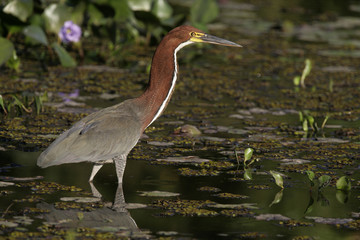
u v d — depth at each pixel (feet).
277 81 58.39
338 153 36.96
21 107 44.04
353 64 66.39
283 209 28.12
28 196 28.40
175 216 26.78
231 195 29.63
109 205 27.89
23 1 58.70
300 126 43.50
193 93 52.60
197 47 75.82
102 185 30.78
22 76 55.06
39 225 25.02
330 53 72.84
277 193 30.32
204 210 27.43
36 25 60.08
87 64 62.08
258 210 27.84
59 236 23.94
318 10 104.22
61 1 67.82
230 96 52.11
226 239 24.39
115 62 63.87
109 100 48.08
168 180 31.73
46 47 68.39
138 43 72.74
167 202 28.35
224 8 104.88
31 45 60.23
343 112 47.75
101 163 31.22
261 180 32.27
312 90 55.11
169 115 45.34
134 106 32.40
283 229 25.63
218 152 37.01
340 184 31.01
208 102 49.75
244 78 59.21
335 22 93.04
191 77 58.70
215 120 44.45
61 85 52.49
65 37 60.39
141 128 32.04
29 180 30.81
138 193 29.63
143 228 25.25
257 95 52.70
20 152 35.14
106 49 69.15
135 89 52.13
